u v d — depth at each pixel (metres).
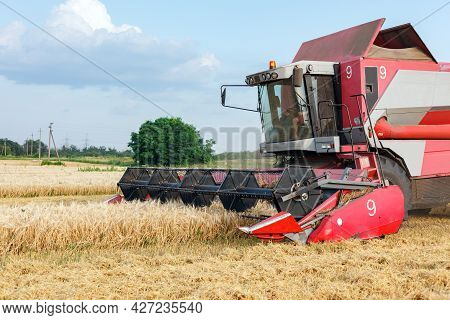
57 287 6.20
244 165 12.01
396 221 9.39
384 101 10.88
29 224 8.45
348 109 10.84
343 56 11.28
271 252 7.96
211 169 10.30
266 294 5.91
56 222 8.60
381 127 10.70
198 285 6.26
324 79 11.02
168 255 7.86
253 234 8.11
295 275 6.73
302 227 8.49
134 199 11.80
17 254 8.28
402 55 11.34
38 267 7.24
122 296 5.88
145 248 8.76
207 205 10.38
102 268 7.30
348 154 10.53
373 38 10.86
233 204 9.62
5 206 10.73
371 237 9.08
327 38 12.12
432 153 11.57
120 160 73.81
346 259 7.46
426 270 6.74
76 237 8.73
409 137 11.05
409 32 11.47
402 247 8.50
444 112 11.38
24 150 126.25
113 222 8.92
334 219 8.63
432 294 5.82
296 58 12.74
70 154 110.25
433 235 9.81
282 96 11.27
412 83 11.26
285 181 8.60
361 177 9.51
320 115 10.93
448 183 11.98
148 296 5.86
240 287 6.02
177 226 9.14
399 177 10.89
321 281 6.41
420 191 11.52
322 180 8.77
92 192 23.34
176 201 11.05
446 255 7.82
